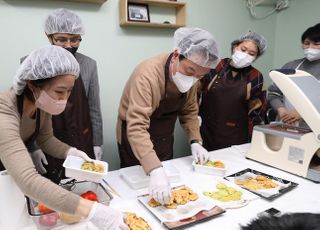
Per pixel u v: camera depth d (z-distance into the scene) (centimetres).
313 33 192
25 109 91
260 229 81
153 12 236
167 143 159
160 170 108
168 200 97
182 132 270
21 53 190
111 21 217
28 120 95
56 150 118
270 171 136
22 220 85
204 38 115
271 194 108
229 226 88
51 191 75
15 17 183
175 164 142
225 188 113
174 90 133
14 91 88
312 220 81
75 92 166
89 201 81
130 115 119
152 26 231
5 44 184
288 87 126
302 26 302
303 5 297
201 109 216
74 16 159
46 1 191
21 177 74
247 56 188
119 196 108
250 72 201
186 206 97
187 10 252
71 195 78
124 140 153
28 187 74
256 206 101
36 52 87
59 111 91
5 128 77
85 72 175
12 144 77
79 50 208
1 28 181
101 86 223
